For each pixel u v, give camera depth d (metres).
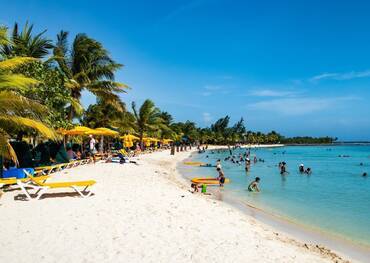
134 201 10.95
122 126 39.56
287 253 7.37
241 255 6.83
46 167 16.22
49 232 7.41
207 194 16.73
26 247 6.49
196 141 102.88
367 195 17.50
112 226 8.05
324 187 20.45
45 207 9.59
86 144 33.59
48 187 10.70
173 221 8.88
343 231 10.70
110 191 12.58
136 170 20.95
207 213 10.36
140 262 6.04
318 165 39.47
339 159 52.31
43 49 19.17
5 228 7.61
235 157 52.16
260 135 150.62
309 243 9.22
